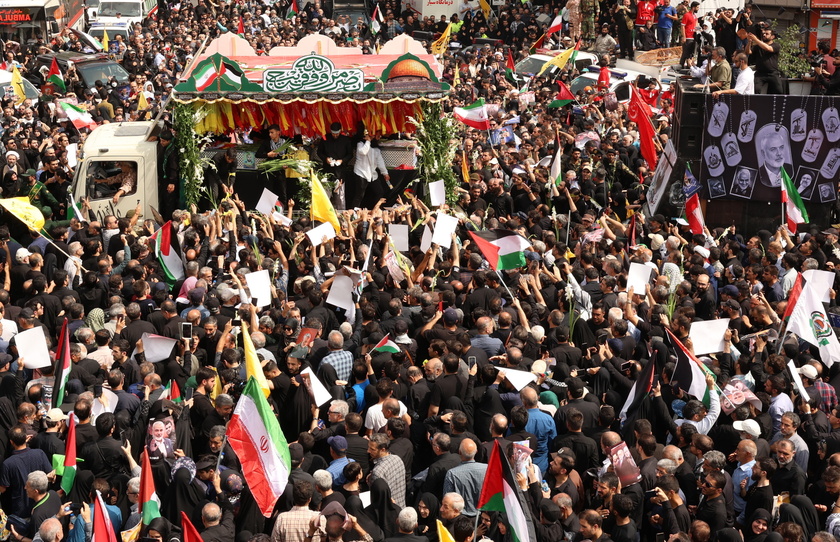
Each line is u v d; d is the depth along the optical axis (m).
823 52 41.34
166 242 25.12
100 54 59.62
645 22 65.44
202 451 17.91
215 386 18.44
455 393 18.33
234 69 32.03
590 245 25.48
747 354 20.59
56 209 32.41
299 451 16.22
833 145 32.28
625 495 15.25
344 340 21.02
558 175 32.69
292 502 15.83
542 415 17.69
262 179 33.28
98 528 13.77
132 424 18.08
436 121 33.34
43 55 57.59
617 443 16.28
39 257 24.95
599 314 21.67
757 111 32.53
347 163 33.94
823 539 14.02
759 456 17.14
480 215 30.31
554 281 23.95
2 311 21.61
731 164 33.16
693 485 16.47
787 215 29.39
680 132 33.25
